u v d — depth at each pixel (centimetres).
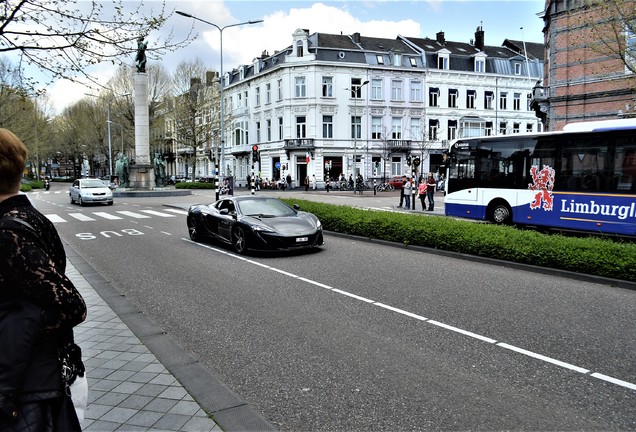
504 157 1628
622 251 823
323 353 504
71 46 541
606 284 812
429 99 5328
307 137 4944
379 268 957
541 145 1502
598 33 1619
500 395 403
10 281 184
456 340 538
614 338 540
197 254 1144
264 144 5434
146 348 502
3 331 180
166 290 795
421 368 461
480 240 1028
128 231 1585
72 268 955
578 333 557
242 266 990
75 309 192
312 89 4894
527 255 938
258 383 432
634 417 365
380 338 547
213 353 510
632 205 1265
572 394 404
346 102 4991
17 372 180
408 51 5362
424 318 620
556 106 2452
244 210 1186
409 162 5169
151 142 5541
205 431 332
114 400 380
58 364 196
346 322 608
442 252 1109
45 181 5272
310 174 4934
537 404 386
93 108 6344
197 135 5506
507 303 690
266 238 1073
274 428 340
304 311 660
